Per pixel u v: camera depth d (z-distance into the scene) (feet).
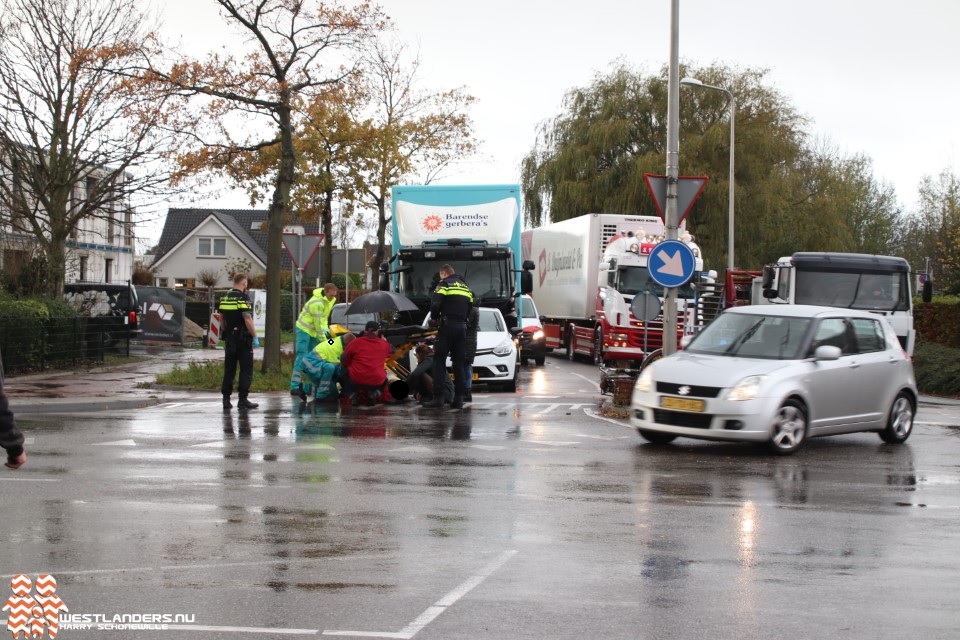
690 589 21.97
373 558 24.17
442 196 88.33
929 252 204.44
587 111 156.04
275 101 74.64
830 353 44.37
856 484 36.24
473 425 51.19
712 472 38.14
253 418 53.16
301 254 79.25
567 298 122.11
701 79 151.74
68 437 44.88
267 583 21.99
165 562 23.62
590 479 35.91
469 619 19.66
